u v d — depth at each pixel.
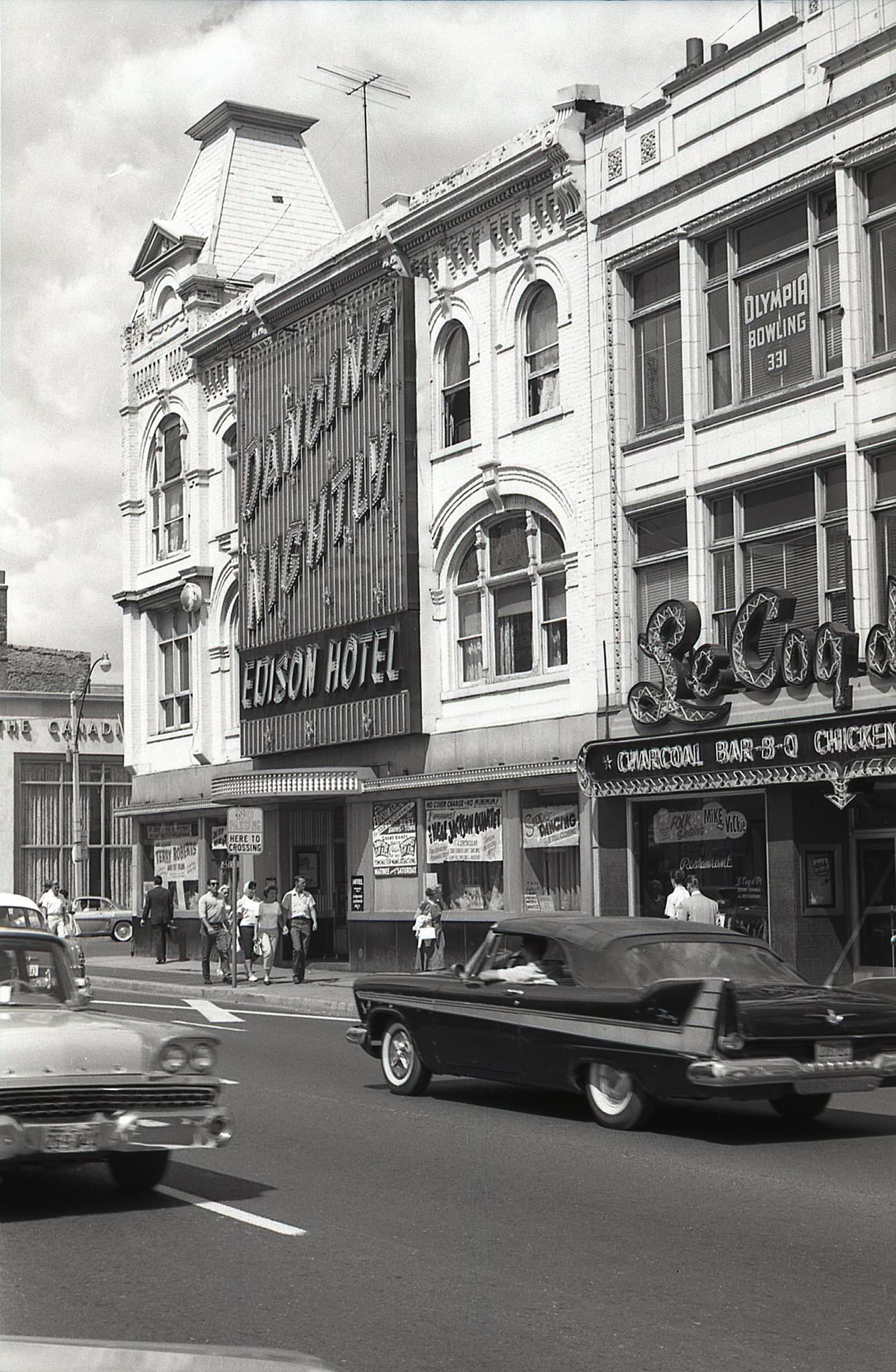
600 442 27.91
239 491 38.28
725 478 25.44
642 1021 13.05
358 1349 6.90
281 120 44.25
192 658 41.72
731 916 25.22
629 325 27.83
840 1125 13.67
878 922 23.77
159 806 42.44
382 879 33.34
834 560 23.78
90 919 60.03
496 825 30.30
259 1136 13.02
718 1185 10.75
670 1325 7.23
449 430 32.22
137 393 44.34
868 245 23.45
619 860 27.23
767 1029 12.48
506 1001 14.35
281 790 34.00
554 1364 6.64
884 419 22.88
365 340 33.56
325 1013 26.50
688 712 25.20
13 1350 3.18
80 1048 9.82
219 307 41.44
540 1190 10.59
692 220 26.14
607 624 27.62
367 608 33.25
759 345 25.23
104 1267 8.45
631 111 27.42
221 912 33.50
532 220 29.75
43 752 66.50
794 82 24.31
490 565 31.12
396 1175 11.20
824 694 22.92
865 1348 6.84
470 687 31.23
